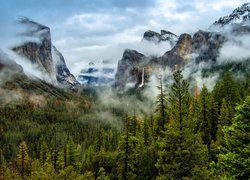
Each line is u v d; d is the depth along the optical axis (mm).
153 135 54781
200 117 51406
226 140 20438
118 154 45156
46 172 57812
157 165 28375
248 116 19828
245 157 19344
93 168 64438
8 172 72312
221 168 20391
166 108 43000
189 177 26844
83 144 142375
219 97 68375
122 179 44531
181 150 27609
